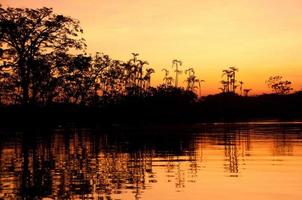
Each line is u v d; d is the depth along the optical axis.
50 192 15.99
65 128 72.94
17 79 52.56
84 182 18.41
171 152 32.91
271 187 16.11
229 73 133.00
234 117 127.06
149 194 15.13
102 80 83.94
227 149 34.22
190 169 22.27
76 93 69.12
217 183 17.30
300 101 138.62
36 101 55.34
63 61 54.41
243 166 22.94
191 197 14.43
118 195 15.09
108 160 27.84
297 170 20.98
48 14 52.25
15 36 50.66
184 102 109.31
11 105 55.03
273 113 132.25
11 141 46.41
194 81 121.50
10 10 51.41
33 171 22.41
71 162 26.75
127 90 94.81
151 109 98.12
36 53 52.62
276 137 46.94
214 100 133.00
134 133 59.25
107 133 60.62
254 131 60.41
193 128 72.75
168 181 18.19
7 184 18.00
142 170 22.39
